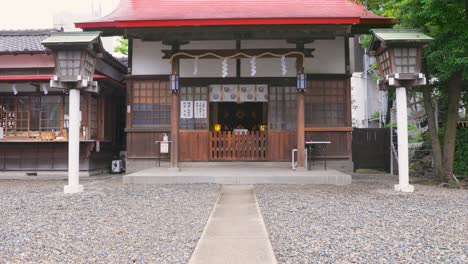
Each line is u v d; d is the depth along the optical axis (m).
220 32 10.47
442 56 8.76
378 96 19.83
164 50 11.32
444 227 5.22
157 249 4.27
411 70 8.34
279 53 10.66
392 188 9.02
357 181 10.44
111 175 13.16
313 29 10.18
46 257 4.02
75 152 8.71
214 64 12.23
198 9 11.55
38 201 7.52
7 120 12.59
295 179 9.71
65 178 12.31
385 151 13.05
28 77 11.70
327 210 6.36
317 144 11.96
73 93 8.67
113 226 5.37
